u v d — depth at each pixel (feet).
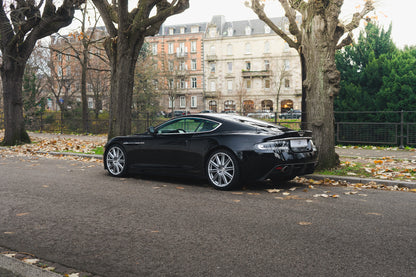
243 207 16.81
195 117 23.18
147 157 24.52
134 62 38.47
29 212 16.02
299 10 28.43
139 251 11.26
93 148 45.34
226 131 21.52
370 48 49.80
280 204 17.40
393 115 45.01
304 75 45.96
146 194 19.93
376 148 44.68
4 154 42.63
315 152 22.02
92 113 98.12
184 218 14.96
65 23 51.24
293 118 53.98
